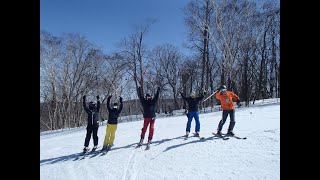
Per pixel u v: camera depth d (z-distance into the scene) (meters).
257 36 37.56
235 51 35.22
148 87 49.44
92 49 46.06
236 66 37.59
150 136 10.02
